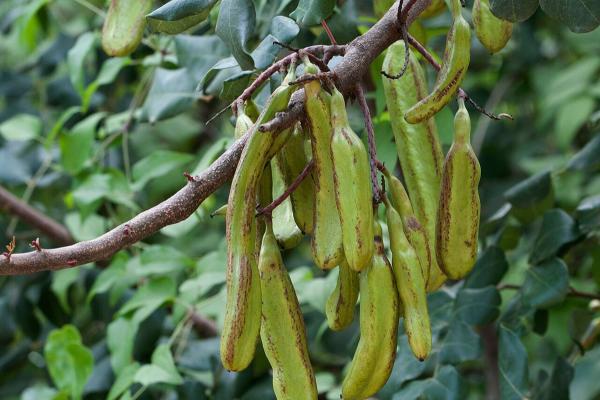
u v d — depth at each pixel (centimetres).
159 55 163
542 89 213
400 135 120
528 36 211
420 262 113
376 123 143
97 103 192
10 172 183
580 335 158
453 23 113
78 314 197
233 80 125
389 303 111
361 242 108
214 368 160
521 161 216
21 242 186
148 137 218
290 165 115
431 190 119
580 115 208
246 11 124
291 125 110
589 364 192
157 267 163
